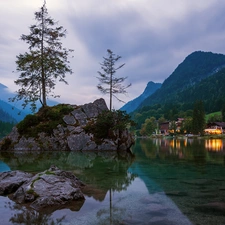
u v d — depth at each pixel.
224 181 11.92
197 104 115.81
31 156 25.14
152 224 6.45
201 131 113.06
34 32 37.81
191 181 11.97
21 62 36.31
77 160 21.48
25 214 7.43
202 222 6.52
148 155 26.22
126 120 34.34
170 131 147.12
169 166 17.41
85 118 35.91
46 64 37.47
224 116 151.38
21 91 37.59
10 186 10.34
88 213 7.44
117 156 25.22
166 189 10.34
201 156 24.48
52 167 11.90
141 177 13.18
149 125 159.38
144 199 8.86
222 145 45.31
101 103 38.91
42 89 38.47
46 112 36.69
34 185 9.35
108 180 12.48
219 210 7.49
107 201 8.70
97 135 33.38
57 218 7.05
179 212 7.35
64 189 9.16
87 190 10.37
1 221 6.88
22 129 34.56
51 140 33.28
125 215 7.19
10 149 33.06
